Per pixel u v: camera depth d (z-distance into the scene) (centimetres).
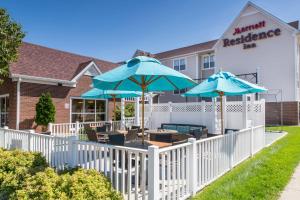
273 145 1017
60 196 361
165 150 411
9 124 1431
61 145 598
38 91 1491
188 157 471
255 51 2238
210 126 1373
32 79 1442
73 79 1636
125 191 470
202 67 2725
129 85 716
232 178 570
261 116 1232
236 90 743
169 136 744
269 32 2155
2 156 568
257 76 2067
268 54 2159
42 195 365
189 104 1474
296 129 1596
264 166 669
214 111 1357
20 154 584
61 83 1588
